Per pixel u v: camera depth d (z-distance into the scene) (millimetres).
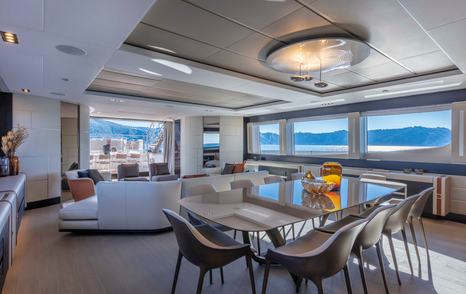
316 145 7074
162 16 2195
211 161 8906
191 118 9047
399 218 2463
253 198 2664
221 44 2777
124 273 2576
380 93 4867
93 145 10531
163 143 10977
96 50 2551
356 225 1678
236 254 1862
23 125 4855
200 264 1777
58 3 1697
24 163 4875
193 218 2611
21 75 3465
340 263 1692
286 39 2650
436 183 4312
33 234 3639
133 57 2904
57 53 2625
